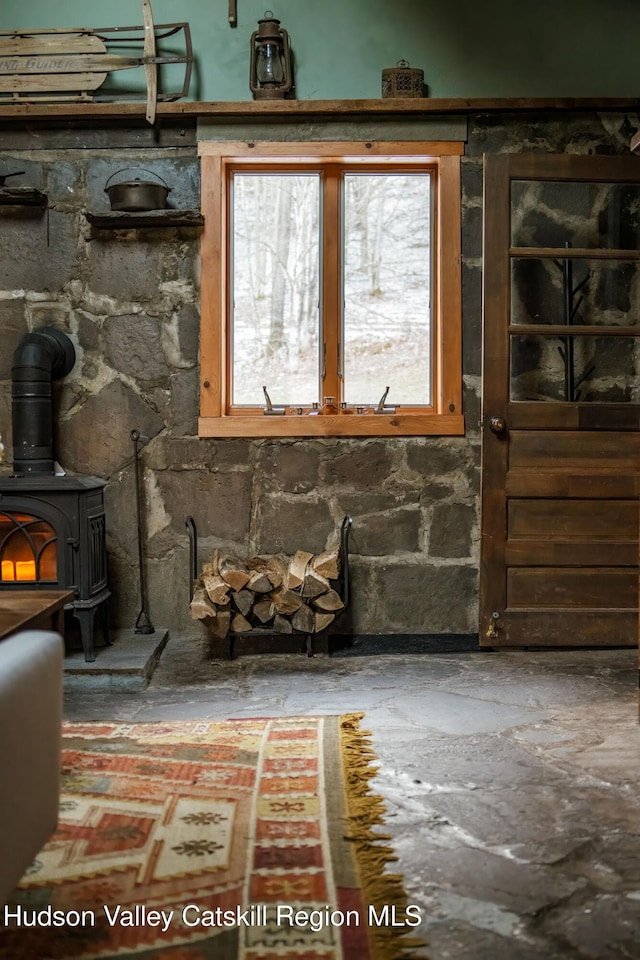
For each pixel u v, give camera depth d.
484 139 4.39
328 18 4.44
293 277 4.55
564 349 4.42
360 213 4.53
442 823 2.40
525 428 4.30
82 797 2.56
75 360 4.43
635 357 4.44
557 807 2.50
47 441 4.20
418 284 4.55
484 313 4.27
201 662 4.16
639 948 1.82
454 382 4.43
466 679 3.88
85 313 4.42
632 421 4.32
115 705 3.54
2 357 4.42
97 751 2.95
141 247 4.40
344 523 4.27
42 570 3.90
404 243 4.54
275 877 2.09
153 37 4.30
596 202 4.42
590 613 4.30
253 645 4.34
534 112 4.38
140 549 4.42
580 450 4.32
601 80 4.44
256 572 4.14
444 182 4.39
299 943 1.82
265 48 4.35
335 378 4.54
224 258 4.44
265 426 4.41
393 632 4.46
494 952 1.80
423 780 2.71
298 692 3.71
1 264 4.40
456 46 4.44
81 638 4.18
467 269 4.42
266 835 2.31
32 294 4.41
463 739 3.09
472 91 4.45
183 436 4.44
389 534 4.45
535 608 4.32
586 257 4.27
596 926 1.90
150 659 3.92
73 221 4.41
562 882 2.09
